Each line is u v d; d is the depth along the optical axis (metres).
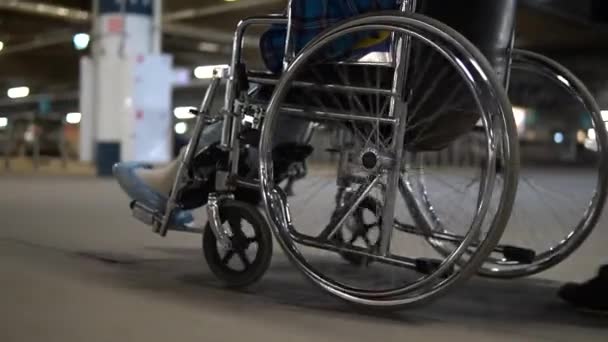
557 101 7.25
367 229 3.12
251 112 3.16
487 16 2.89
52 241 4.64
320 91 2.98
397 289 2.67
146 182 3.55
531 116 24.53
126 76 11.70
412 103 2.87
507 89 3.12
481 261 2.55
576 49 24.36
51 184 9.98
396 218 3.23
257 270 3.14
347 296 2.75
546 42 22.88
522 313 2.95
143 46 11.93
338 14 2.90
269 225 2.95
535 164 21.56
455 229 3.56
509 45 3.09
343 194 3.20
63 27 21.12
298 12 2.93
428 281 2.62
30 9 17.44
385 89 2.84
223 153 3.27
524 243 4.60
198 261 4.00
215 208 3.15
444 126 3.03
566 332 2.66
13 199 7.57
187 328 2.63
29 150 19.36
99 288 3.28
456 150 6.83
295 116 3.12
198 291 3.24
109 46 11.78
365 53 2.81
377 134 2.80
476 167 4.57
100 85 11.86
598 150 3.22
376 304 2.70
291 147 3.51
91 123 12.25
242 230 3.18
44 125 19.41
